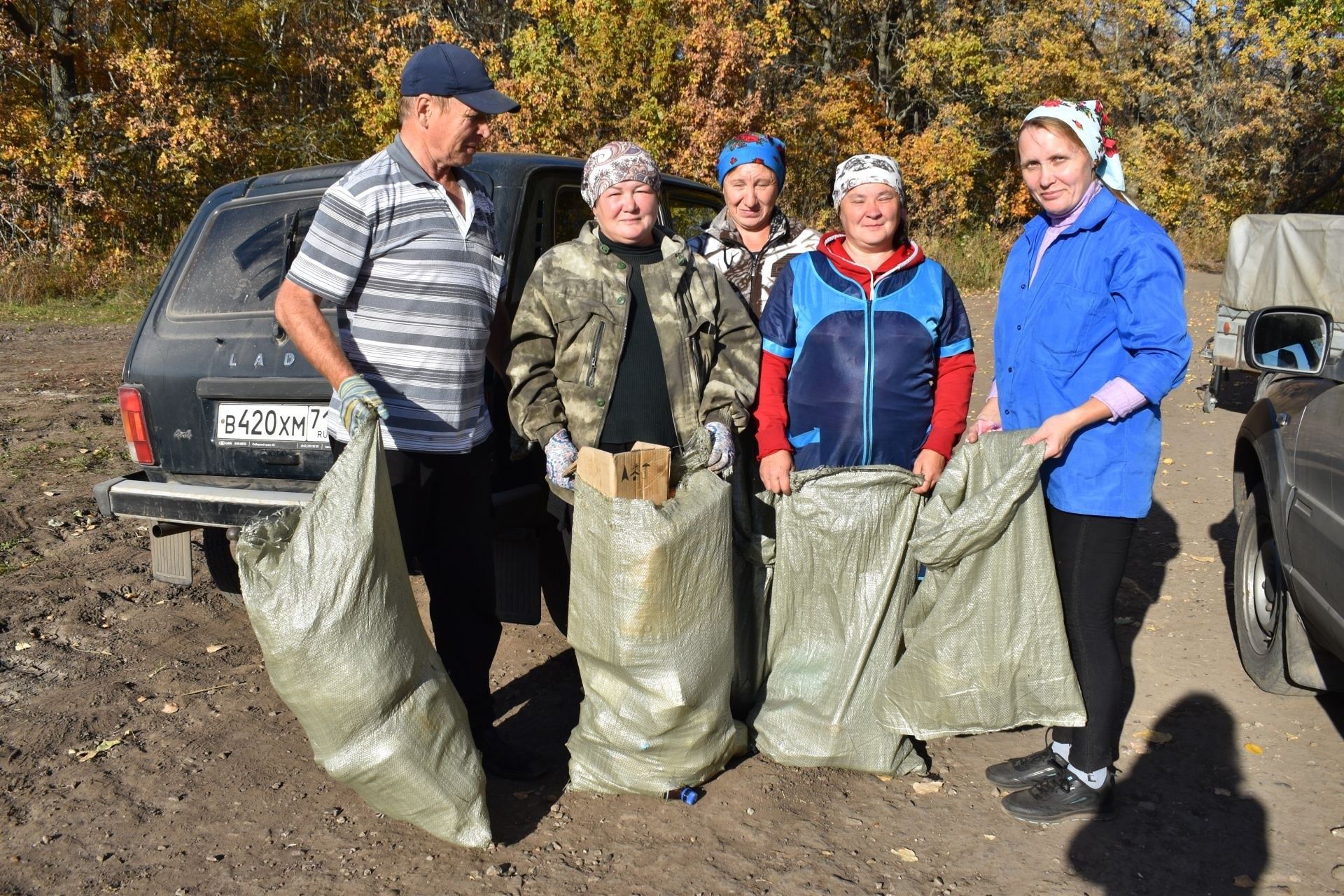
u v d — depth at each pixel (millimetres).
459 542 2855
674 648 2596
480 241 2756
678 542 2518
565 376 2740
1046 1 25625
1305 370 3309
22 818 2740
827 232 3240
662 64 16094
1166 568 4805
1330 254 7762
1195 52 25719
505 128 16312
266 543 2305
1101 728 2691
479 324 2750
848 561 2898
